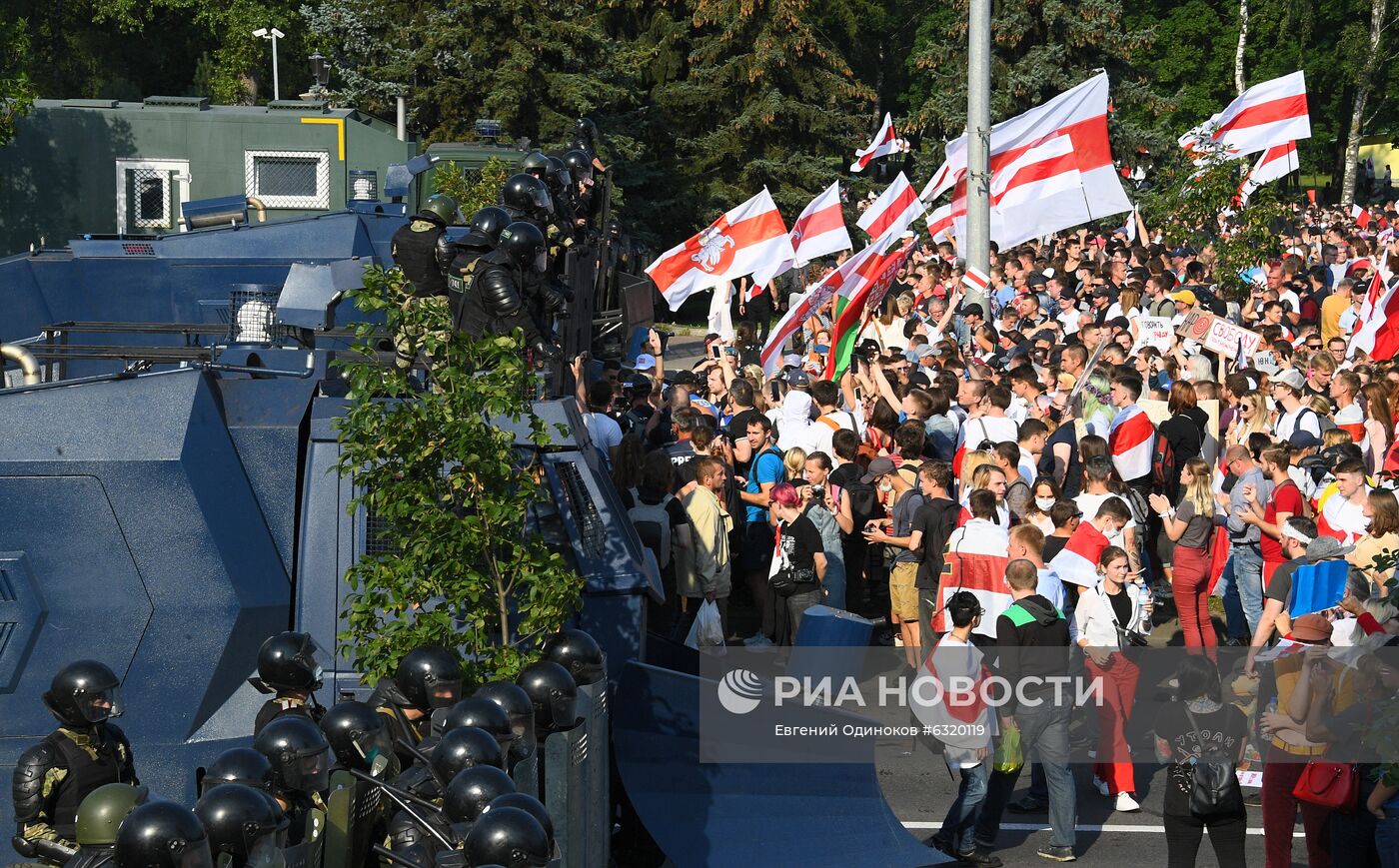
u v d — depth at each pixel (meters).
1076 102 75.44
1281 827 31.86
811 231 78.25
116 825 20.38
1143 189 148.00
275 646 26.55
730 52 160.00
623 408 54.47
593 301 48.31
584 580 29.06
